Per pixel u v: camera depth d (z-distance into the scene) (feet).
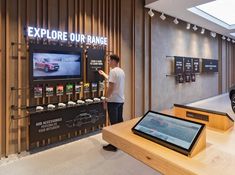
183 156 3.60
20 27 10.14
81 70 12.35
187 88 23.13
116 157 9.86
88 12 12.99
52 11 11.34
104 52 13.64
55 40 11.35
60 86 11.45
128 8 15.62
